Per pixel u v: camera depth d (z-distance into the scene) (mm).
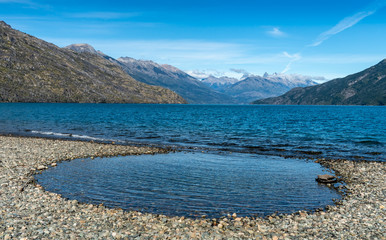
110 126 66812
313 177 23297
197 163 28094
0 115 97812
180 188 19266
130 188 18969
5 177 20000
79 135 48531
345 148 39250
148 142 42594
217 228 12688
